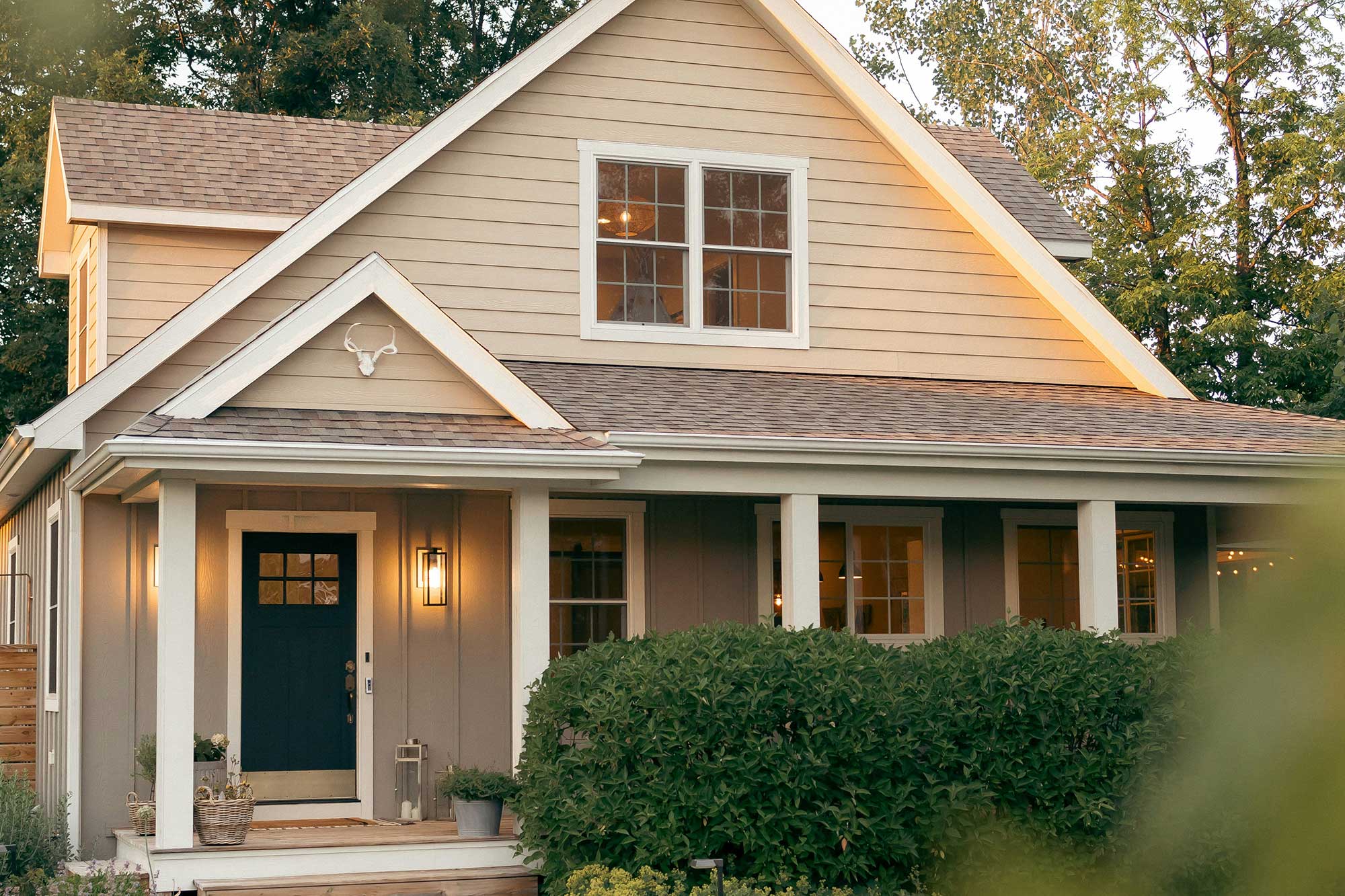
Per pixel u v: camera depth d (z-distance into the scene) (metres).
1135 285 24.41
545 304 12.36
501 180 12.35
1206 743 1.82
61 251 15.38
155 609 11.05
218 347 11.35
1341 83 25.56
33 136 24.12
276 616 11.40
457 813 9.57
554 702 8.75
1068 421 11.98
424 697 11.58
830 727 8.35
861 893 8.18
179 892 8.55
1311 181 23.91
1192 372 22.47
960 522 13.47
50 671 12.20
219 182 13.02
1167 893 3.20
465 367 9.87
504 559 11.93
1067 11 34.53
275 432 9.01
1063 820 8.43
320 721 11.41
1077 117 33.34
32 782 13.41
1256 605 1.72
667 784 8.16
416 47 29.17
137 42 26.81
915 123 13.31
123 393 10.91
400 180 11.99
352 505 11.53
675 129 12.85
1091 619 11.24
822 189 13.27
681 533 12.46
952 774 8.66
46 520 12.66
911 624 13.21
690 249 12.80
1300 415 13.10
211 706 11.02
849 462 10.53
